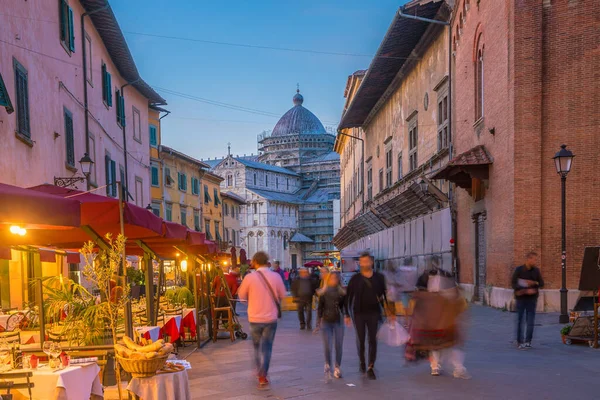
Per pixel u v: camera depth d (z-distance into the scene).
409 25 28.52
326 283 9.75
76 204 6.91
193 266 15.82
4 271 16.31
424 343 9.49
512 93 18.52
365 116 49.25
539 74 18.27
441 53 27.70
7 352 7.64
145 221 9.09
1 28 14.89
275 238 115.75
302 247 126.00
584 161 17.97
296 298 18.62
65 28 21.11
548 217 18.17
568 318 15.52
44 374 6.81
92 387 7.74
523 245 18.14
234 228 74.88
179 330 13.60
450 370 9.93
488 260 21.33
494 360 10.80
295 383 9.36
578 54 18.11
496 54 20.19
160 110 43.72
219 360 12.21
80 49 23.67
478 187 21.95
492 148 20.73
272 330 9.20
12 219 6.26
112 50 29.02
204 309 16.14
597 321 12.11
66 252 17.67
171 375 7.32
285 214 120.38
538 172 18.19
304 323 18.52
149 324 11.84
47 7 19.16
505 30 19.16
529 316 12.12
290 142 138.38
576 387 8.55
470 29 23.31
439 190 27.36
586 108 18.02
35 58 17.73
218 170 117.31
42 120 18.28
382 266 43.72
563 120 18.20
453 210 26.28
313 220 125.81
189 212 53.62
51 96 19.31
